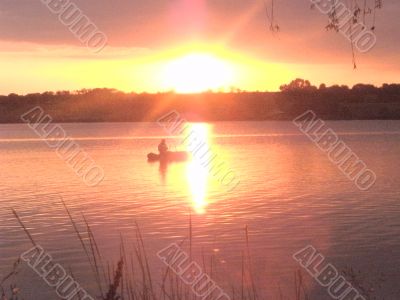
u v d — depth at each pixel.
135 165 63.38
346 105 110.81
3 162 70.06
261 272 19.39
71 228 26.97
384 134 127.19
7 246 23.41
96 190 41.84
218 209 32.34
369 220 28.22
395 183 44.12
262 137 122.38
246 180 47.56
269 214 30.45
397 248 22.33
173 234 25.56
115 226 27.50
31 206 34.19
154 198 37.16
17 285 17.91
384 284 17.64
